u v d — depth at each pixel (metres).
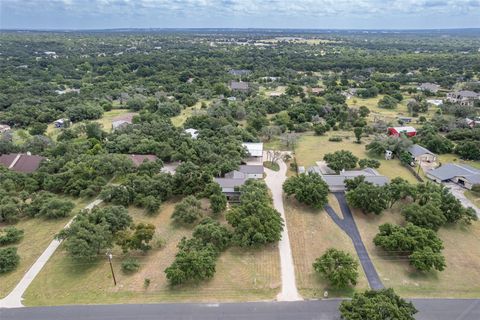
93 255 55.44
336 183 79.81
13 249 55.34
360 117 135.00
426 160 96.75
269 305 47.34
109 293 49.41
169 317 45.34
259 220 60.72
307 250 59.47
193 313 45.97
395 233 57.69
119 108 153.25
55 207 68.00
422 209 64.31
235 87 182.50
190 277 50.16
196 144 96.06
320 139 116.88
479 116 133.50
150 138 102.44
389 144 101.25
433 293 50.03
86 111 135.25
